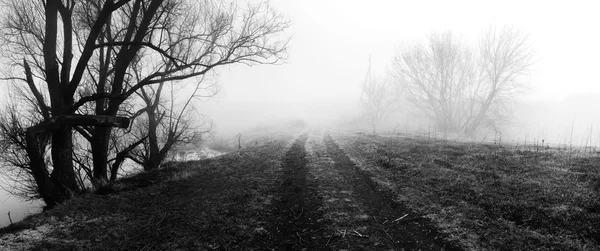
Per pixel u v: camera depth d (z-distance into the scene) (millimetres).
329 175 10898
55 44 11172
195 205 7844
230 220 6879
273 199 8430
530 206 6680
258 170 12133
